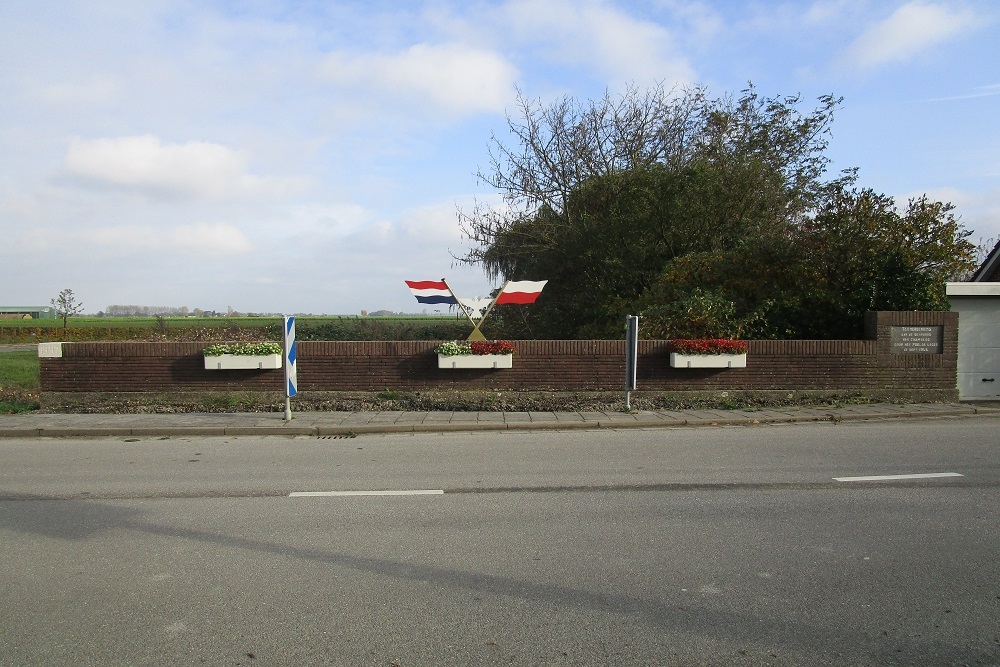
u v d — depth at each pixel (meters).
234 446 10.44
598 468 8.62
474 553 5.46
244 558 5.38
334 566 5.20
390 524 6.25
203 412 13.40
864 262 15.37
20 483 7.99
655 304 17.41
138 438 11.17
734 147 23.30
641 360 14.20
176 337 24.42
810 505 6.76
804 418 12.37
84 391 14.02
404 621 4.25
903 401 14.03
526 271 25.94
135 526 6.24
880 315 14.06
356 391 14.17
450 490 7.51
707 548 5.53
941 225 15.88
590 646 3.92
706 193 19.39
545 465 8.83
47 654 3.86
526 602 4.52
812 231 16.55
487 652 3.86
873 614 4.31
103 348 14.01
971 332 14.70
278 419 12.43
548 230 25.00
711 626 4.16
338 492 7.46
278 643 3.98
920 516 6.35
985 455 9.22
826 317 15.46
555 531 6.01
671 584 4.80
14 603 4.55
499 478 8.09
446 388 14.23
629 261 20.19
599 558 5.32
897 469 8.38
